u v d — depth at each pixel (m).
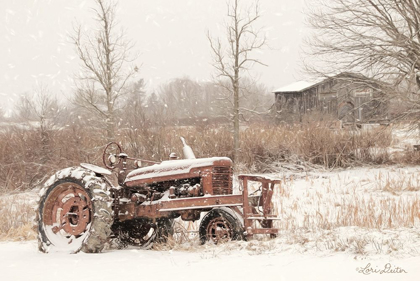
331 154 19.48
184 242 8.86
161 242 8.84
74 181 8.70
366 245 7.32
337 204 12.95
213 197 8.25
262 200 8.79
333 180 17.22
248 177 8.51
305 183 16.97
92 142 19.42
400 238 7.68
